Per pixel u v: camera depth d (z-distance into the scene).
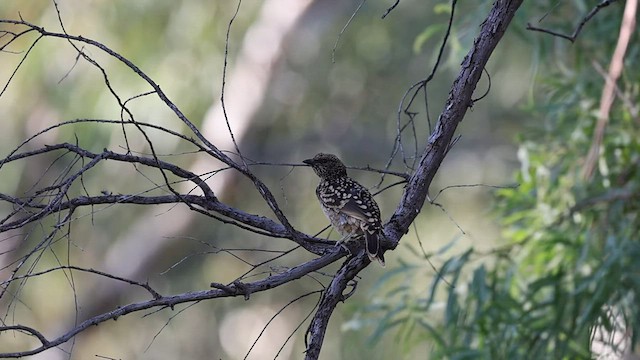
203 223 17.88
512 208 9.50
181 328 18.12
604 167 9.11
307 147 18.41
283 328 18.16
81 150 4.78
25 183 15.62
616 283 8.10
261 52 17.50
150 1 14.91
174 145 15.14
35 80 14.84
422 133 18.25
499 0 5.53
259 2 17.23
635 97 9.24
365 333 15.44
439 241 16.47
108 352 17.69
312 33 17.72
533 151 9.63
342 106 18.66
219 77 15.33
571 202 9.38
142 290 17.75
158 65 14.95
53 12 14.55
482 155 18.39
